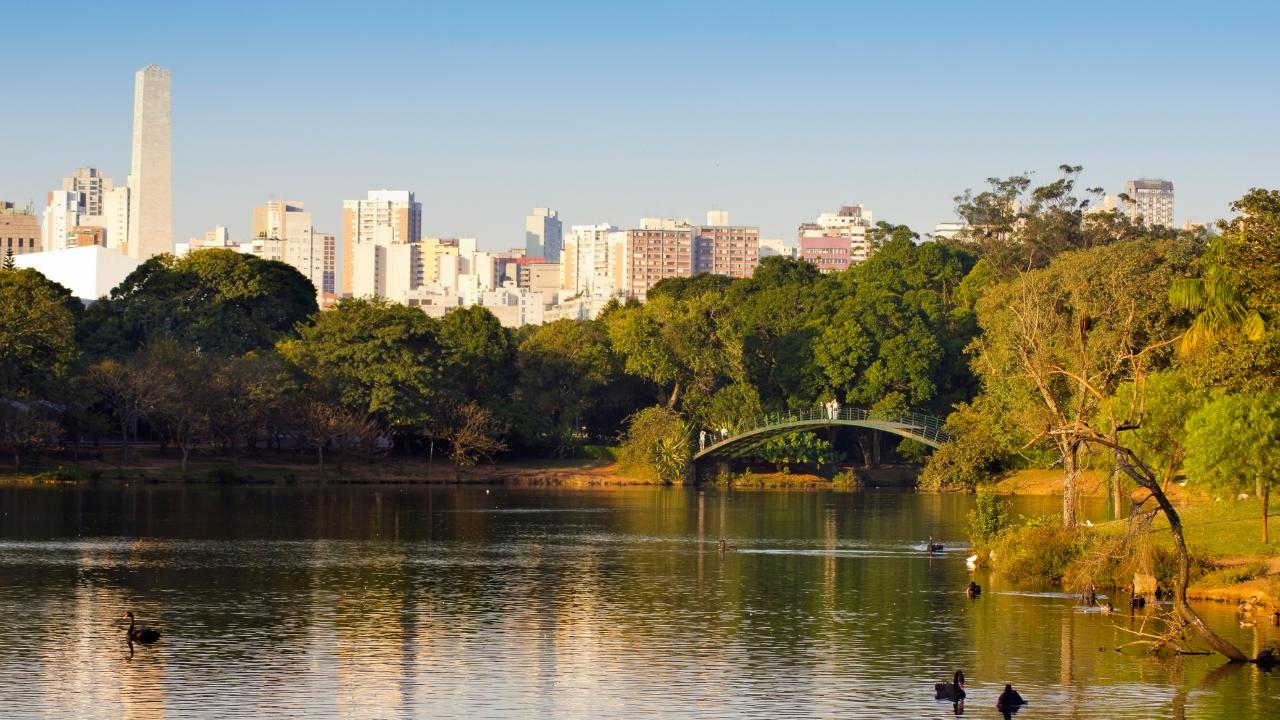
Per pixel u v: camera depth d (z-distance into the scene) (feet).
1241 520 282.36
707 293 589.32
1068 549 251.80
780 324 609.83
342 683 167.94
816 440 560.20
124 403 494.59
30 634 196.65
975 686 168.25
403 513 396.98
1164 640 185.37
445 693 163.73
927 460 547.90
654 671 175.42
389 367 526.57
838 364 574.56
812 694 163.73
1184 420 305.53
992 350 457.68
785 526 367.04
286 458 547.08
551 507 428.15
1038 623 207.82
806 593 238.68
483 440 537.24
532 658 182.80
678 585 248.73
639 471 553.64
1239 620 206.49
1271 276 212.43
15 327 478.18
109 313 591.37
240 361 520.83
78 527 338.95
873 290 598.34
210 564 273.95
